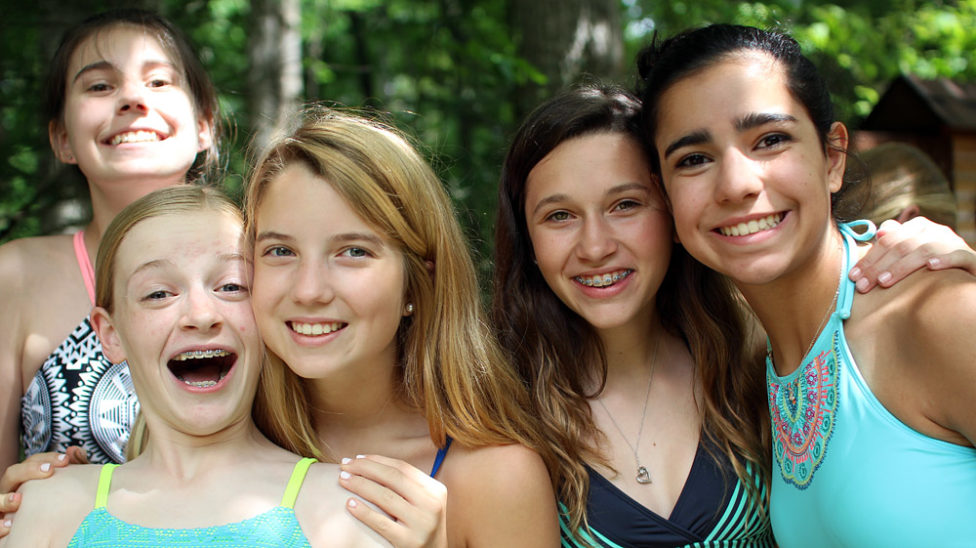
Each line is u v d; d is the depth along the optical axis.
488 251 3.52
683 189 1.92
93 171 2.68
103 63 2.66
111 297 2.01
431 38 7.13
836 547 1.85
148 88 2.73
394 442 2.17
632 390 2.39
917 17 8.93
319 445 2.18
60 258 2.64
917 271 1.78
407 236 2.01
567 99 2.25
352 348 1.95
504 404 2.13
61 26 4.96
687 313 2.41
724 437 2.26
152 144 2.69
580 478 2.20
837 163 2.01
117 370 2.48
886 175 3.30
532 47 5.25
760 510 2.23
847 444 1.80
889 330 1.76
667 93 1.93
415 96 7.99
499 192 2.42
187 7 5.41
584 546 2.19
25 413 2.54
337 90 9.80
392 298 2.00
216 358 2.07
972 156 5.47
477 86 6.39
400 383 2.21
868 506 1.74
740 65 1.86
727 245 1.89
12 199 4.91
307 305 1.90
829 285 1.93
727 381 2.37
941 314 1.65
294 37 5.45
